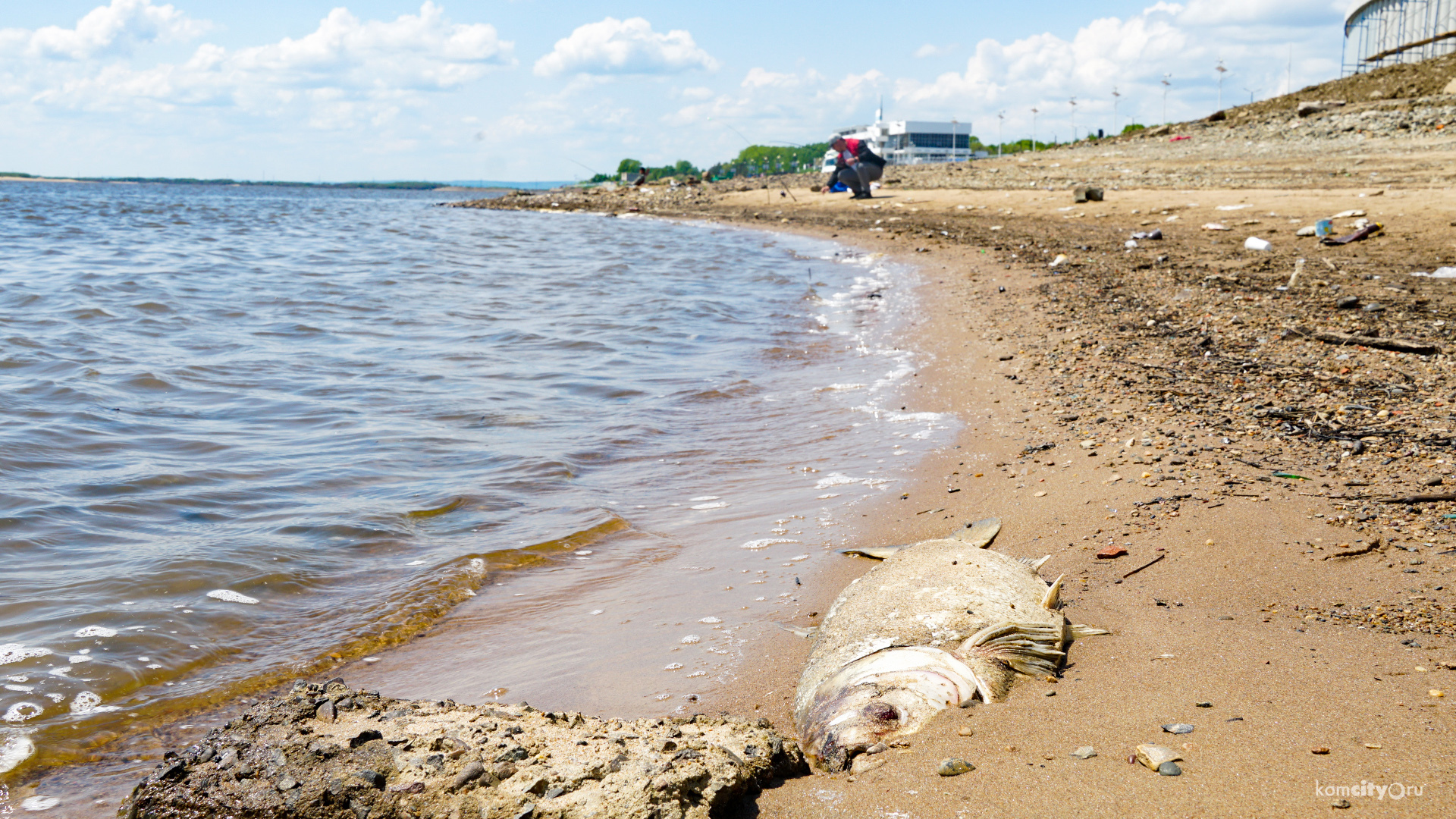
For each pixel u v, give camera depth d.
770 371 11.61
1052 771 3.27
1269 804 2.95
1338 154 25.70
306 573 5.98
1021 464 7.47
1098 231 20.19
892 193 33.03
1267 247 15.57
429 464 8.20
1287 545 5.24
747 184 47.88
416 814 3.12
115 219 39.38
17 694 4.42
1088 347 10.87
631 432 9.16
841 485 7.54
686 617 5.34
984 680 3.96
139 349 12.38
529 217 41.00
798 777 3.56
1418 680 3.65
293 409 9.84
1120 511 6.09
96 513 6.81
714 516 7.05
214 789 3.24
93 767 3.88
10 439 8.34
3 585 5.57
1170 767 3.20
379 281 19.25
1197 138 35.38
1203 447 7.05
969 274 17.14
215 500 7.20
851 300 16.12
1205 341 10.36
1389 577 4.71
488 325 14.54
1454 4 41.25
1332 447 6.74
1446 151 23.31
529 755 3.41
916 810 3.14
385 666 4.86
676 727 3.74
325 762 3.34
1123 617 4.70
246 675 4.73
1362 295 11.56
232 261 22.56
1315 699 3.60
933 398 9.89
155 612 5.32
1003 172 34.28
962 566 4.84
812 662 4.44
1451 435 6.62
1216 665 4.01
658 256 23.27
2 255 23.33
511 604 5.64
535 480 7.84
